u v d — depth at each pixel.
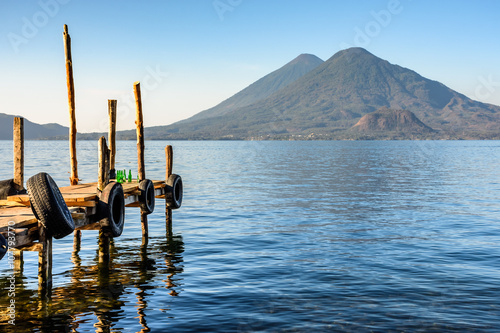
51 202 10.51
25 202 12.92
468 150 186.50
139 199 18.27
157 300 11.21
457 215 24.88
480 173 59.28
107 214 13.62
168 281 12.84
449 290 11.78
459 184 43.88
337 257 15.51
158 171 59.28
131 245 17.78
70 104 19.25
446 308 10.46
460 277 12.99
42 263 11.06
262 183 44.50
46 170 58.00
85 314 10.31
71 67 19.16
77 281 12.90
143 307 10.72
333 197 33.34
